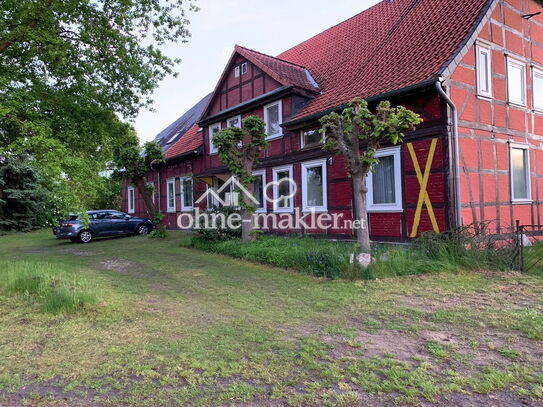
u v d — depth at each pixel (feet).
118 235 62.80
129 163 54.24
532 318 15.55
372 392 9.86
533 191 37.65
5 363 11.75
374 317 16.26
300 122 40.83
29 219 87.56
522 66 37.63
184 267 30.32
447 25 35.53
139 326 15.30
